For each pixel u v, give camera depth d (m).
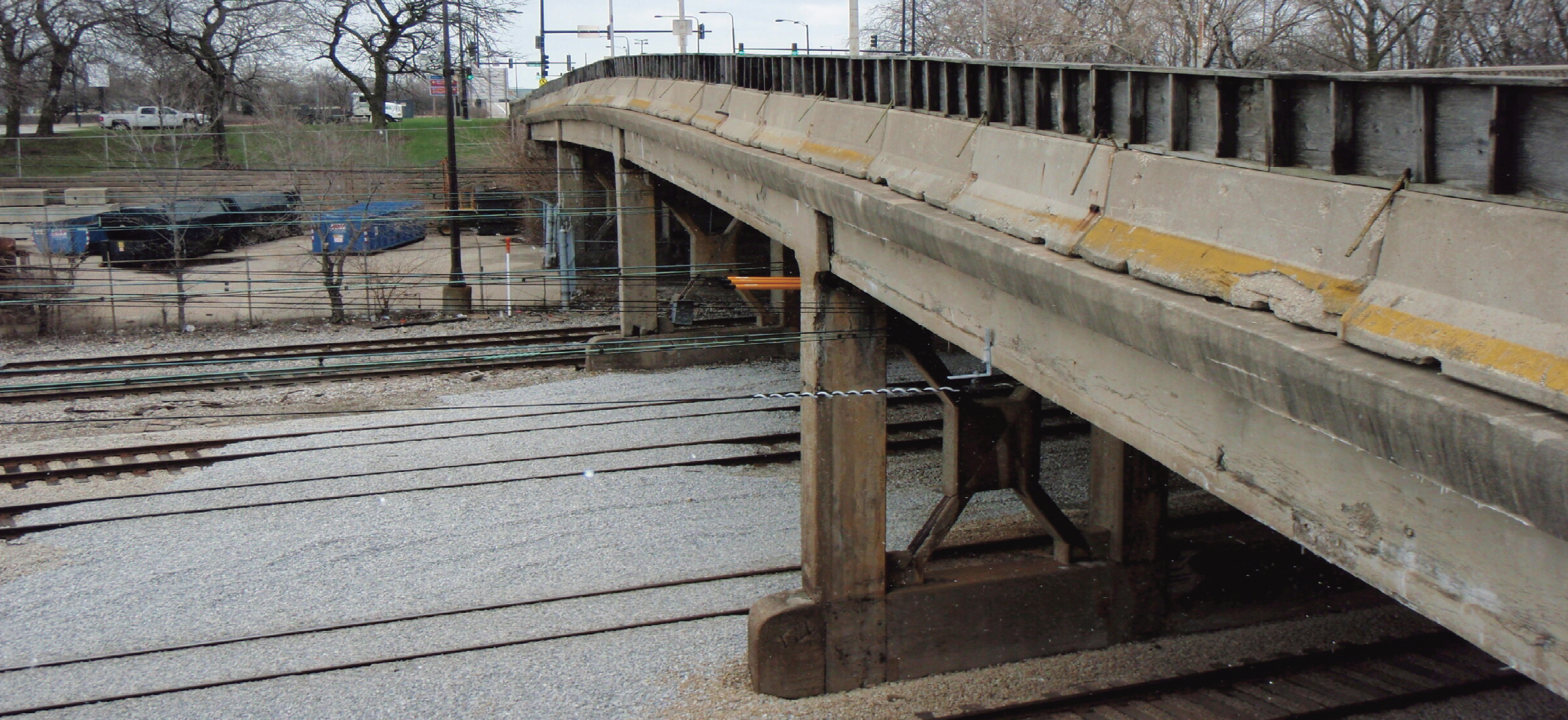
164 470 18.08
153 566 14.23
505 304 33.94
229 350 26.52
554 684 11.42
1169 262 6.07
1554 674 4.02
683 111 19.36
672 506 16.22
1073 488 16.75
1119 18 27.00
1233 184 5.77
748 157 13.76
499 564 14.21
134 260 31.25
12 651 12.04
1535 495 3.68
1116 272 6.50
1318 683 11.51
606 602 13.21
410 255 41.97
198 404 22.59
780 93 14.34
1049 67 7.79
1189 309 5.48
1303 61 22.62
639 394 22.95
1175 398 6.22
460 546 14.82
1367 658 12.26
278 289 35.19
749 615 11.98
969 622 12.17
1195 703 11.03
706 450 18.88
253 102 56.25
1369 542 4.87
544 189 45.69
